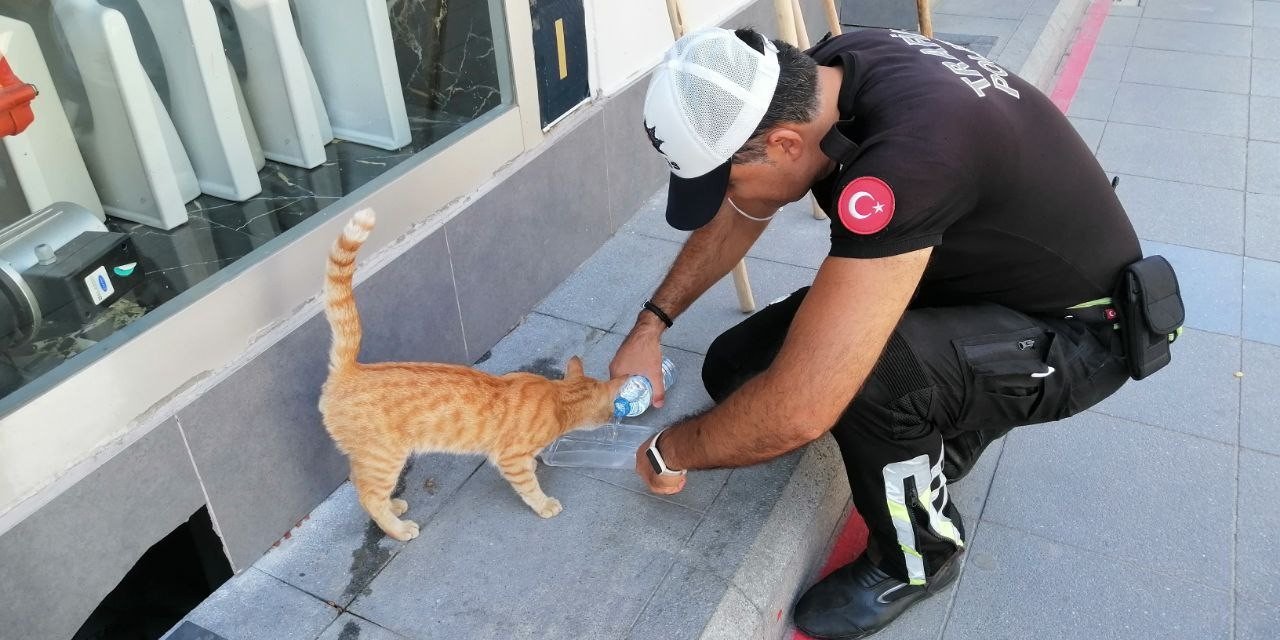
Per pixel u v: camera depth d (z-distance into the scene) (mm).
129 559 1880
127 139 2035
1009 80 1815
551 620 1997
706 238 2324
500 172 2727
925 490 1954
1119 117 4598
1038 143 1746
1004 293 1928
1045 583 2215
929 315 1908
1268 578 2209
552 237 3037
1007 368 1860
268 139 2420
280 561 2166
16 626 1715
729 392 2379
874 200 1504
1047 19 5219
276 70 2289
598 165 3197
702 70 1584
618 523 2240
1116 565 2256
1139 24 5809
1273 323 3098
